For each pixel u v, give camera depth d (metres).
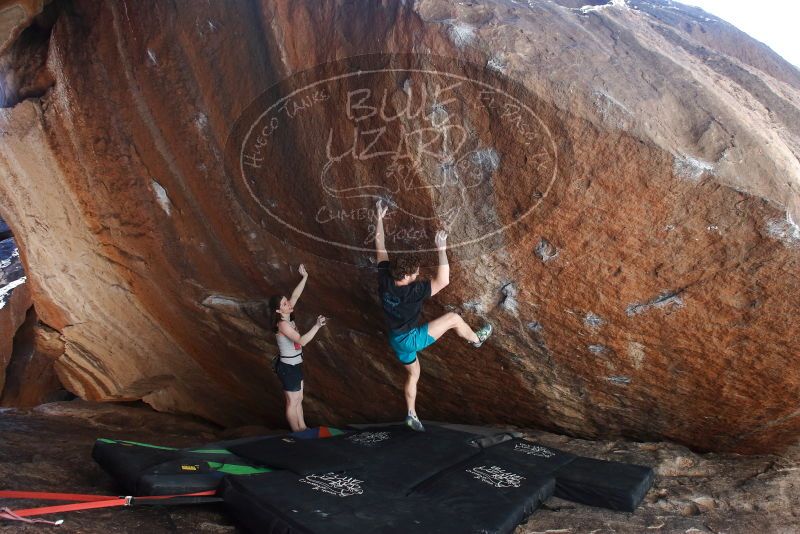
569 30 3.60
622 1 4.58
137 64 4.72
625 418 4.86
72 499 3.29
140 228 5.92
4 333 10.68
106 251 6.54
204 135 4.57
